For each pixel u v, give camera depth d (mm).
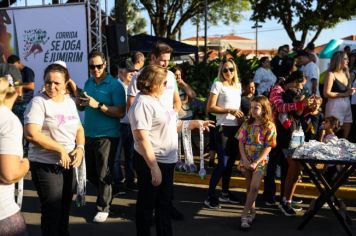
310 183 6523
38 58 9555
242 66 10938
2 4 12602
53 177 3873
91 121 5195
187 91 6934
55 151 3779
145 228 3898
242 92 6922
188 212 5691
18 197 3588
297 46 12633
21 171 2645
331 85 6973
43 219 3918
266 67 9758
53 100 3941
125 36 9164
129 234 4953
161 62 4629
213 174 5801
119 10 12688
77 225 5219
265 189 5945
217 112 5555
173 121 3928
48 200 3877
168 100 4477
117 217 5492
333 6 20766
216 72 10602
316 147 4922
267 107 5102
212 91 5566
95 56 5180
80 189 4215
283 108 5633
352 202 6176
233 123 5629
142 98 3766
